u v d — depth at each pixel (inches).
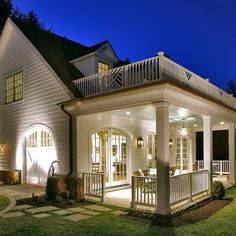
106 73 399.9
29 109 538.3
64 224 270.7
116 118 497.4
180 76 367.6
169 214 301.9
